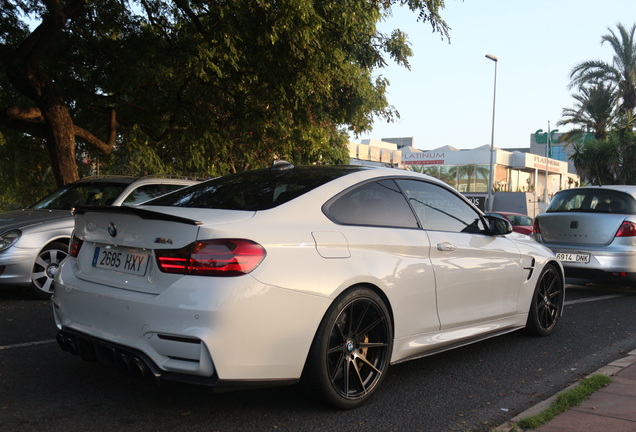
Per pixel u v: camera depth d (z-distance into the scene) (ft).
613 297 28.76
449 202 15.56
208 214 11.30
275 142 49.49
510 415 12.12
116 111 48.52
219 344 9.99
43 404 11.85
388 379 14.40
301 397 12.65
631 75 119.14
